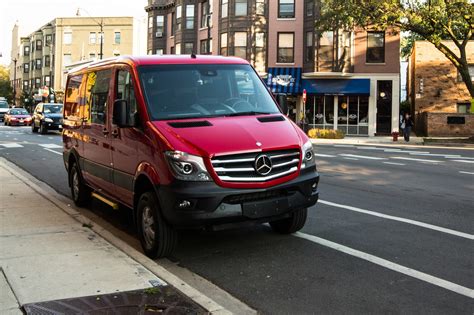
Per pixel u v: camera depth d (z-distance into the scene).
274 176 5.71
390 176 13.50
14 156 18.41
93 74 8.16
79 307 4.28
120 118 6.14
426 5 27.41
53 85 76.19
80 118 8.69
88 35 71.25
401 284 5.16
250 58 38.53
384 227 7.55
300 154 6.02
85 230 6.92
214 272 5.64
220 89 6.77
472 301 4.70
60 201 9.26
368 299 4.77
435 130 34.53
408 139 29.98
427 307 4.57
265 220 5.80
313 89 36.72
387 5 27.14
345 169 15.12
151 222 6.05
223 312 4.26
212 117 6.27
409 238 6.92
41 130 31.73
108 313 4.17
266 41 38.50
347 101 37.06
